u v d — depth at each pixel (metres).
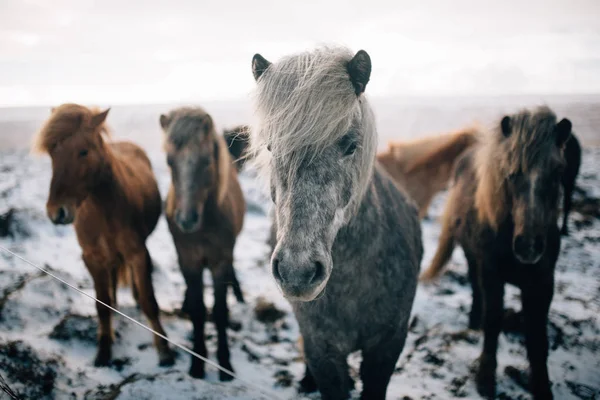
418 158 3.76
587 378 2.15
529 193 1.85
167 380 1.73
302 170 1.12
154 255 4.06
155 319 2.46
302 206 1.11
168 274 3.67
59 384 1.77
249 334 2.81
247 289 3.44
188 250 2.40
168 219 2.55
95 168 2.24
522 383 2.20
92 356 2.08
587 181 5.10
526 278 2.06
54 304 2.40
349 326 1.50
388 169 3.88
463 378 2.27
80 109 2.24
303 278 1.07
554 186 1.92
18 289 2.43
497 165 2.05
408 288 1.60
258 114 1.21
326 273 1.12
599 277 3.15
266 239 4.49
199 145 2.29
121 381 1.80
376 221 1.48
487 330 2.21
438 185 3.87
